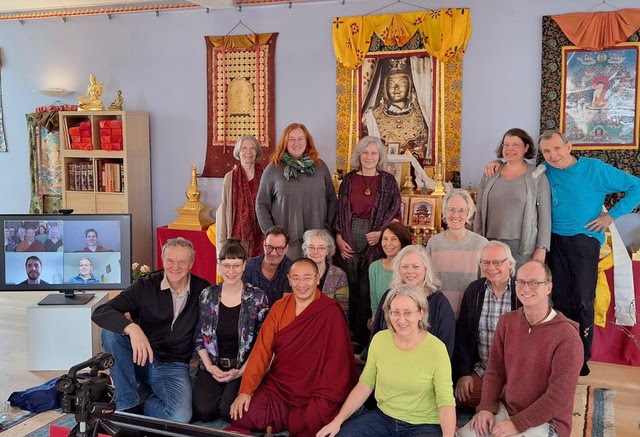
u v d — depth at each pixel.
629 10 4.43
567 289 4.04
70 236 4.23
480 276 3.69
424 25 4.88
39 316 4.09
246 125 5.58
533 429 2.73
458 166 4.96
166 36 5.79
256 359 3.34
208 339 3.46
